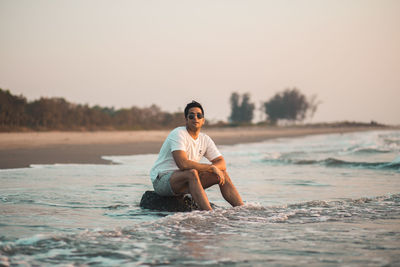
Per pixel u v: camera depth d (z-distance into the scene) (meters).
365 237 3.05
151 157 12.98
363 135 37.62
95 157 12.59
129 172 8.46
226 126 72.06
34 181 6.75
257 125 80.81
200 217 3.72
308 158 12.55
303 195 5.54
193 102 4.71
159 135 33.28
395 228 3.38
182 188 4.46
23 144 18.08
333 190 6.05
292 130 59.31
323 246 2.79
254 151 16.52
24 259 2.43
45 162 10.57
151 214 4.17
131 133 38.31
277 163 10.99
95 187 6.12
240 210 4.08
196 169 4.45
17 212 4.07
